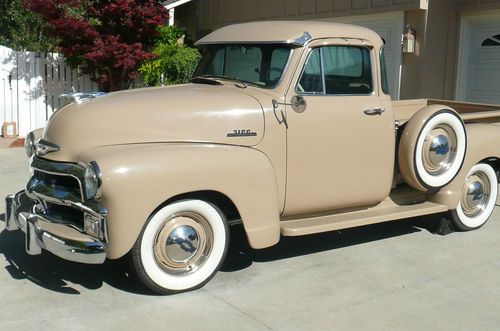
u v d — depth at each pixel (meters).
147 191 4.24
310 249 5.81
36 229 4.48
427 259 5.61
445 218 6.38
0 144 11.20
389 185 5.79
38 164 4.68
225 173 4.57
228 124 4.80
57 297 4.50
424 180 5.80
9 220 4.95
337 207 5.53
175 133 4.66
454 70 10.91
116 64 11.15
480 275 5.21
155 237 4.45
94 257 4.25
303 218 5.43
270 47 5.29
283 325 4.16
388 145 5.67
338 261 5.48
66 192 4.50
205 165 4.48
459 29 10.82
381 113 5.59
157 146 4.51
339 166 5.38
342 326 4.17
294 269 5.25
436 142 5.79
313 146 5.20
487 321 4.32
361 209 5.81
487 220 6.74
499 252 5.86
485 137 6.33
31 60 12.16
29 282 4.77
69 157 4.50
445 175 5.92
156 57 11.59
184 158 4.41
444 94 10.83
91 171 4.18
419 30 10.30
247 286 4.83
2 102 12.02
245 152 4.79
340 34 5.38
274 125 4.98
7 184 8.12
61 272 5.00
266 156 4.95
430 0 10.20
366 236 6.29
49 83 12.38
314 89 5.25
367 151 5.53
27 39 18.12
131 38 11.57
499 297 4.75
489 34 10.49
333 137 5.30
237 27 5.82
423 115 5.73
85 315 4.21
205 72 5.81
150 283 4.48
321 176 5.29
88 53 11.01
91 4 11.27
